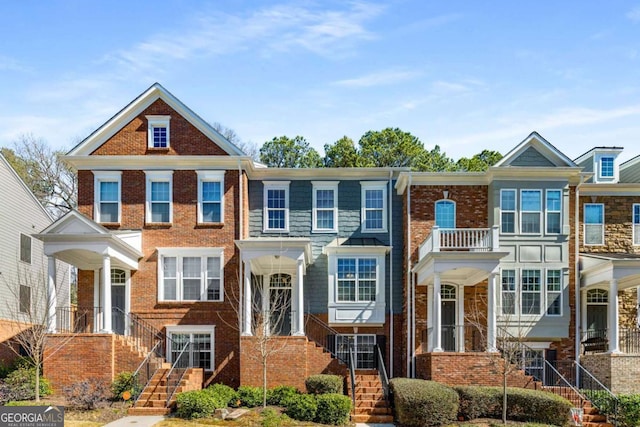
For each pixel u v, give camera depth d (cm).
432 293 3017
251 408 2483
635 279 2945
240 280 2936
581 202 3225
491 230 2759
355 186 3253
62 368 2603
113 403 2450
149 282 3008
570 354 2962
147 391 2500
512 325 2936
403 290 3128
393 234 3197
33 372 2605
